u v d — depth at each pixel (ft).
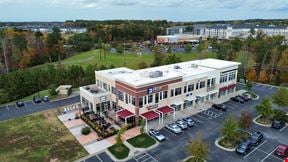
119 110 168.86
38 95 230.68
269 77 281.95
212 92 204.85
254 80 283.38
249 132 148.25
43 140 142.72
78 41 562.66
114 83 177.47
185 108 187.21
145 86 156.76
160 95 167.94
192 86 188.85
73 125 162.20
